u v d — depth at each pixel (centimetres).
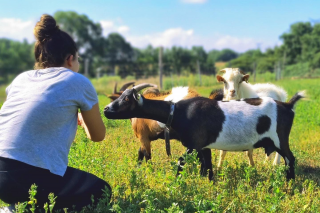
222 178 509
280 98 756
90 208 370
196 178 448
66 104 341
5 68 4003
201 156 512
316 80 3222
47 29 351
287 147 521
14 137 328
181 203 403
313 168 623
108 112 503
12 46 4238
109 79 3189
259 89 741
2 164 327
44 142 335
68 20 6825
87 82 356
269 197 403
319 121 928
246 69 6519
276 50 6688
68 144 354
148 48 7725
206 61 6769
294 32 6512
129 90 504
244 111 511
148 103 505
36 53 357
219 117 504
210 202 379
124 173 494
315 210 399
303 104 1201
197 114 502
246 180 463
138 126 623
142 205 406
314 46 5972
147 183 467
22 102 336
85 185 372
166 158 647
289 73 5559
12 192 335
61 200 354
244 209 396
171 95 619
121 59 7469
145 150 629
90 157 559
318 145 752
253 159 674
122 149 668
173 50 6222
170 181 445
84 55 7025
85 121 369
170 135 582
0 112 344
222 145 515
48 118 333
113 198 425
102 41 7200
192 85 2456
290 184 476
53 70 348
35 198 341
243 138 511
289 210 390
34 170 333
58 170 344
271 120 512
